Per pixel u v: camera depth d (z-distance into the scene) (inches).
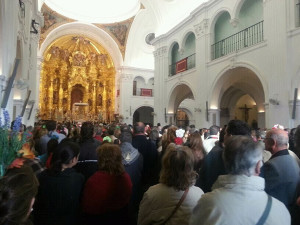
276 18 392.5
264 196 59.7
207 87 547.2
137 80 1133.7
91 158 141.1
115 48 1093.8
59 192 100.7
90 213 109.5
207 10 559.5
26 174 51.2
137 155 158.1
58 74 1175.0
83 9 992.9
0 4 249.0
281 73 379.2
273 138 106.7
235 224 55.9
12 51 303.7
